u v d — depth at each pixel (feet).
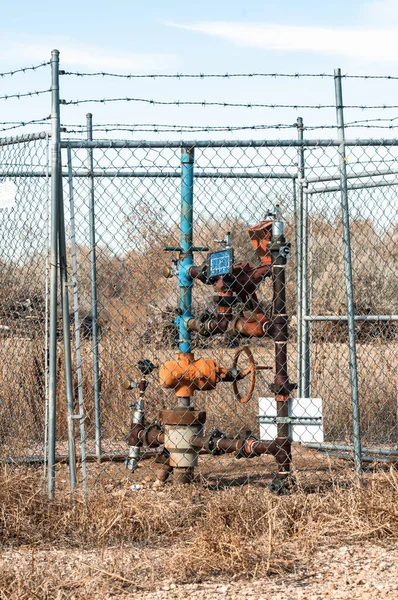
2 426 99.71
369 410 110.52
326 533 68.08
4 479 72.59
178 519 70.69
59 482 84.23
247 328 80.64
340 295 115.65
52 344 75.51
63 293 77.82
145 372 89.81
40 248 81.61
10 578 57.57
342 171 81.00
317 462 95.20
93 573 59.77
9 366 103.65
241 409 115.44
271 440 79.77
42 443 104.63
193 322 81.92
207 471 91.20
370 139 81.56
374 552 64.44
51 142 75.87
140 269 101.86
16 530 68.23
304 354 103.04
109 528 67.05
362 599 54.49
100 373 113.80
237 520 68.03
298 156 101.71
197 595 55.93
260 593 56.13
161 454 83.82
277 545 63.67
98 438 98.07
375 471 89.10
